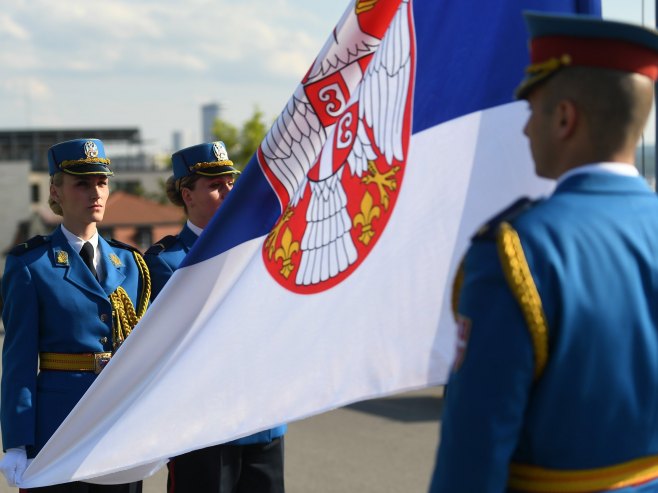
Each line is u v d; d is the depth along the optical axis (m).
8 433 3.45
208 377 2.56
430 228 2.66
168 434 2.53
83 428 2.64
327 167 2.63
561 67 1.78
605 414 1.74
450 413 1.70
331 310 2.62
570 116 1.78
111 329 3.70
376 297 2.63
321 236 2.63
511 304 1.66
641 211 1.81
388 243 2.64
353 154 2.64
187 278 2.59
